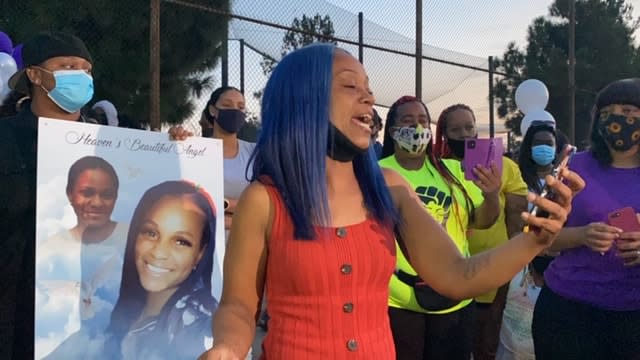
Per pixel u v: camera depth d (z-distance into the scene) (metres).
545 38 17.14
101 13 10.27
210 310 2.84
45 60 2.71
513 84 13.59
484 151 3.01
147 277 2.72
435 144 4.23
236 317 1.64
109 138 2.68
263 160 1.73
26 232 2.55
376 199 1.75
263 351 1.71
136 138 2.75
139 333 2.68
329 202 1.70
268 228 1.69
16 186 2.53
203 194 2.88
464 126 4.14
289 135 1.67
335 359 1.61
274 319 1.68
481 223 3.34
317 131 1.65
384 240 1.72
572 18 12.59
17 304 2.53
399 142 3.43
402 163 3.48
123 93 10.87
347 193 1.74
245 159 4.30
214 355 1.49
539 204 1.53
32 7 9.88
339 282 1.63
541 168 4.90
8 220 2.52
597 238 2.76
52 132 2.53
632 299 2.85
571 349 2.94
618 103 2.94
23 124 2.66
